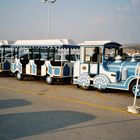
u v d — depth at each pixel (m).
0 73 18.47
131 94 11.10
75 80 12.62
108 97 10.33
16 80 15.89
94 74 11.84
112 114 7.45
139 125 6.39
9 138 5.28
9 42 17.27
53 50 14.80
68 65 13.88
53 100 9.40
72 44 13.97
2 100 9.26
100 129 5.98
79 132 5.72
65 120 6.68
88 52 12.04
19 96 10.14
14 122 6.42
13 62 16.53
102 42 11.68
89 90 12.08
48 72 14.04
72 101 9.27
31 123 6.35
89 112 7.63
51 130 5.82
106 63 11.54
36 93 10.97
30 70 15.14
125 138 5.41
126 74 10.89
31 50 16.34
